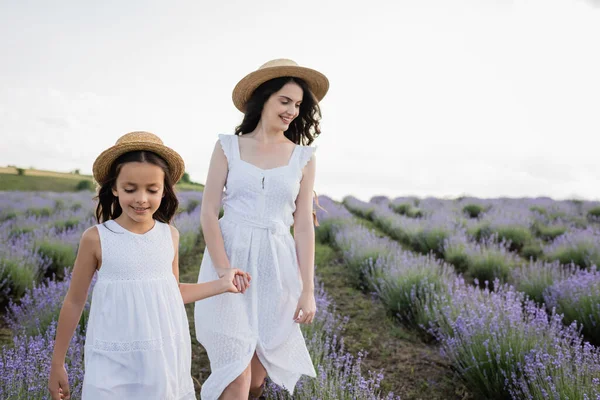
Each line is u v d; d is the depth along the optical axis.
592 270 4.76
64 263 5.69
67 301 1.85
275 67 2.45
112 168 1.91
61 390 1.86
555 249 7.37
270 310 2.41
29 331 3.41
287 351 2.46
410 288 4.62
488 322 3.48
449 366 3.54
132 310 1.84
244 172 2.42
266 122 2.52
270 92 2.48
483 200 16.06
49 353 2.80
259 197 2.42
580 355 2.85
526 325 3.40
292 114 2.50
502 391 2.99
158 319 1.88
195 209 12.32
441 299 4.23
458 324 3.46
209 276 2.42
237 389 2.31
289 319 2.44
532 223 10.24
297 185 2.48
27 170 29.56
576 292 4.30
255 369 2.61
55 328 3.28
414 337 4.11
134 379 1.81
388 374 3.44
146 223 1.96
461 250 7.17
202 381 3.16
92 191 21.67
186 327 2.00
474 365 3.12
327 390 2.63
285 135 2.86
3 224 7.99
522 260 7.31
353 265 6.09
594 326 3.87
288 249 2.48
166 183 2.00
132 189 1.83
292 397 2.75
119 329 1.82
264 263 2.41
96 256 1.87
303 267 2.46
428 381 3.34
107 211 2.06
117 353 1.79
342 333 4.16
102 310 1.82
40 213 11.23
